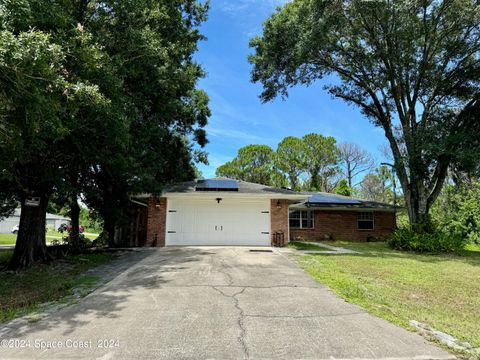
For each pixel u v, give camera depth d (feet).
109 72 25.45
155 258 33.50
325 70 57.57
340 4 47.60
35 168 29.58
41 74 18.08
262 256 35.17
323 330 14.07
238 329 14.06
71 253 39.47
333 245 54.85
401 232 51.06
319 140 120.78
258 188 50.72
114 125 25.98
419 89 56.54
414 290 22.30
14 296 20.61
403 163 51.62
